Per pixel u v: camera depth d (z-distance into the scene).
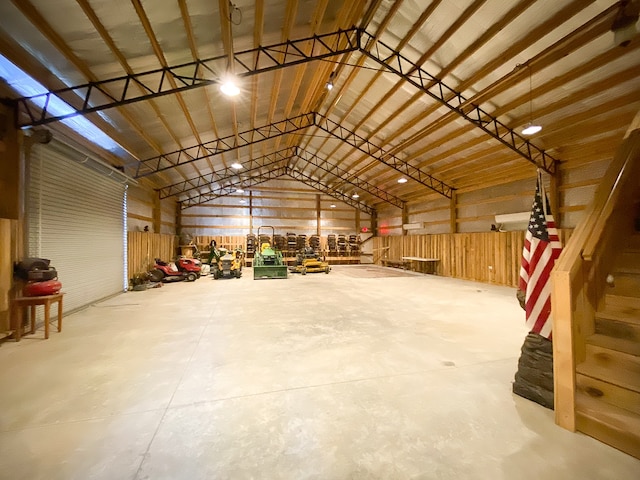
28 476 1.40
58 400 2.10
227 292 6.80
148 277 7.90
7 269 3.31
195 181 11.45
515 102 5.21
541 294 2.20
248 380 2.42
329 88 5.77
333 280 9.01
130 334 3.63
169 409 1.99
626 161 2.31
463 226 9.71
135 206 7.99
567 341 1.79
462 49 4.41
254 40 4.13
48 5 2.70
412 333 3.68
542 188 2.39
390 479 1.40
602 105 4.77
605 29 3.48
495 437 1.71
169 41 3.67
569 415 1.77
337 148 10.05
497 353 3.02
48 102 3.85
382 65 5.04
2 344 3.26
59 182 4.40
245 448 1.61
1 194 3.46
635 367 1.72
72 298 4.76
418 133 7.26
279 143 10.09
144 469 1.45
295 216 14.44
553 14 3.55
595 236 1.92
